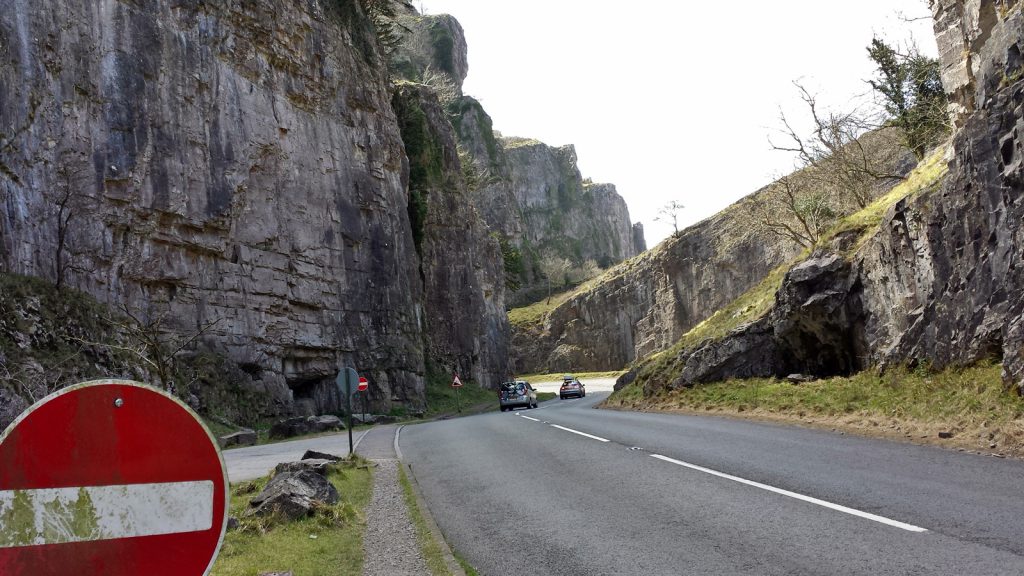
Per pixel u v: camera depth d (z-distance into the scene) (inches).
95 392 101.9
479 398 2487.7
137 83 1179.3
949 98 884.6
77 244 1045.8
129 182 1143.6
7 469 94.0
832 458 410.6
